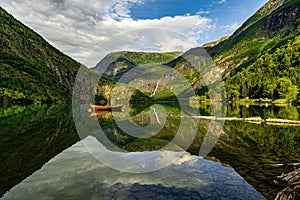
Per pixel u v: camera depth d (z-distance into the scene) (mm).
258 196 10859
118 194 10977
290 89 90062
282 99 100375
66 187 11805
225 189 11531
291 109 64375
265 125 33875
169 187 11680
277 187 11812
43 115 61000
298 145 21391
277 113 52438
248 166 15266
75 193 11148
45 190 11555
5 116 58719
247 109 68250
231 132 28141
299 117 43219
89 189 11531
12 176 13672
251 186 11938
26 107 104312
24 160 17156
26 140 26094
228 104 97250
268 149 20062
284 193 9984
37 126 38312
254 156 17766
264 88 116750
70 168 14508
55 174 13602
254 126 33000
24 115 61625
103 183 12164
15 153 19812
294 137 25016
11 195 11094
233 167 14914
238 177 13148
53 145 22328
